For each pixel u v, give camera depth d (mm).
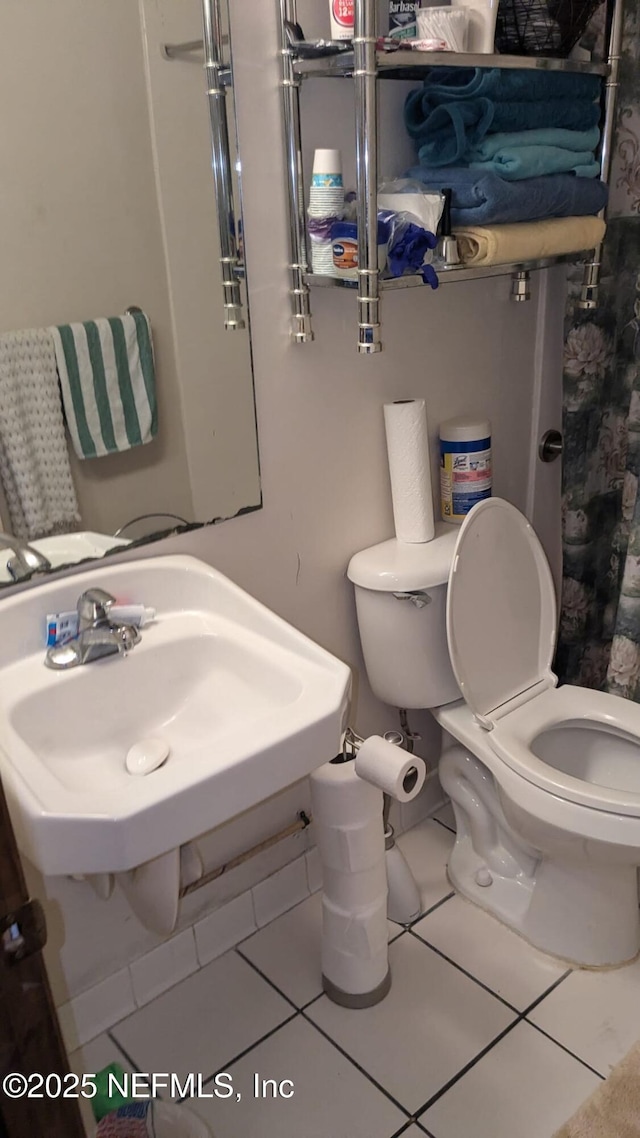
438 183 1329
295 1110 1372
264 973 1613
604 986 1551
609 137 1505
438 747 1988
